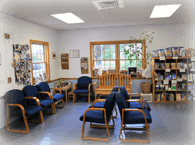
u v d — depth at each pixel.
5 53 4.15
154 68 5.79
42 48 6.03
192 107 5.19
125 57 6.62
